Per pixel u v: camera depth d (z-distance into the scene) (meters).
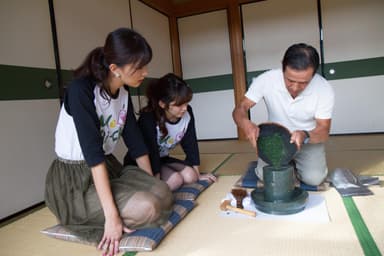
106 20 2.92
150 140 1.70
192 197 1.66
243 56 4.02
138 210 1.24
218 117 4.26
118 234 1.20
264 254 1.08
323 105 1.62
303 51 1.34
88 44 2.65
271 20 3.88
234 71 4.05
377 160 2.28
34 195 2.04
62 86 2.32
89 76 1.27
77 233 1.30
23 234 1.49
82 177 1.32
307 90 1.62
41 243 1.35
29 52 2.06
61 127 1.31
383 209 1.38
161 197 1.33
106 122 1.35
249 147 3.45
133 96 3.30
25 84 2.02
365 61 3.60
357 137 3.52
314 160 1.70
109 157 1.52
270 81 1.73
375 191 1.61
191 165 2.01
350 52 3.64
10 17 1.94
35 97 2.09
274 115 1.80
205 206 1.58
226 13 4.08
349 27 3.61
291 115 1.73
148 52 1.15
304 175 1.73
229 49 4.11
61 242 1.33
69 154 1.32
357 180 1.73
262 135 1.52
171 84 1.58
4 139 1.86
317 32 3.72
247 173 2.10
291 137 1.48
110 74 1.25
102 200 1.20
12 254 1.26
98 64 1.23
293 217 1.36
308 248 1.09
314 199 1.56
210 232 1.29
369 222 1.26
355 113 3.71
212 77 4.23
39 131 2.11
